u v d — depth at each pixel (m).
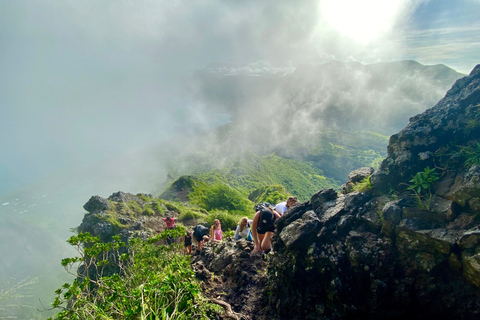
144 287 3.35
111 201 16.62
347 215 4.04
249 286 4.87
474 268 2.75
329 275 3.80
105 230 13.62
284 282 4.30
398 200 3.69
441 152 3.89
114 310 3.43
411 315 3.26
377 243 3.56
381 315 3.38
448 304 3.01
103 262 4.46
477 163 3.37
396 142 4.33
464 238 2.90
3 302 3.91
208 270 5.88
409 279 3.26
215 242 7.73
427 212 3.36
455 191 3.29
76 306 3.48
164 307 3.16
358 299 3.55
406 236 3.34
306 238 4.06
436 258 3.14
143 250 4.87
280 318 4.09
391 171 4.11
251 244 6.22
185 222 17.69
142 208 17.70
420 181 3.65
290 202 6.04
